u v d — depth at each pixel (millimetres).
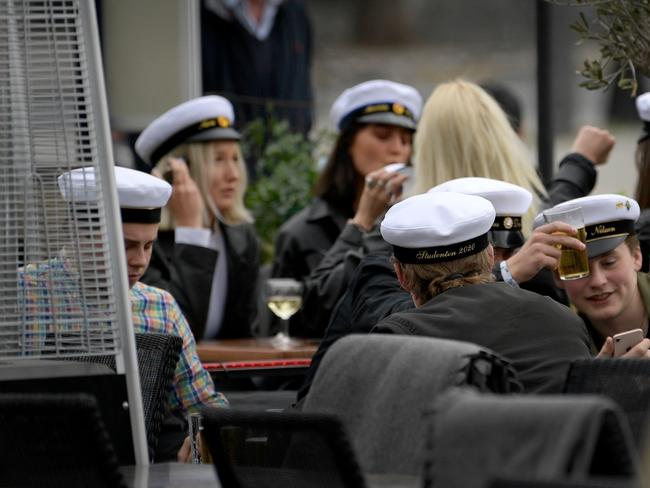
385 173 20094
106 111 12664
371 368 11180
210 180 22203
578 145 20469
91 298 12625
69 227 12625
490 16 67875
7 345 12602
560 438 7668
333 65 66562
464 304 13016
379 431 10797
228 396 18688
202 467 12219
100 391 12422
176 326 16828
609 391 11508
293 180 27609
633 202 15500
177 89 27125
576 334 12836
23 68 12680
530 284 16734
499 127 18891
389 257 16422
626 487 7020
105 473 9555
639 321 15500
